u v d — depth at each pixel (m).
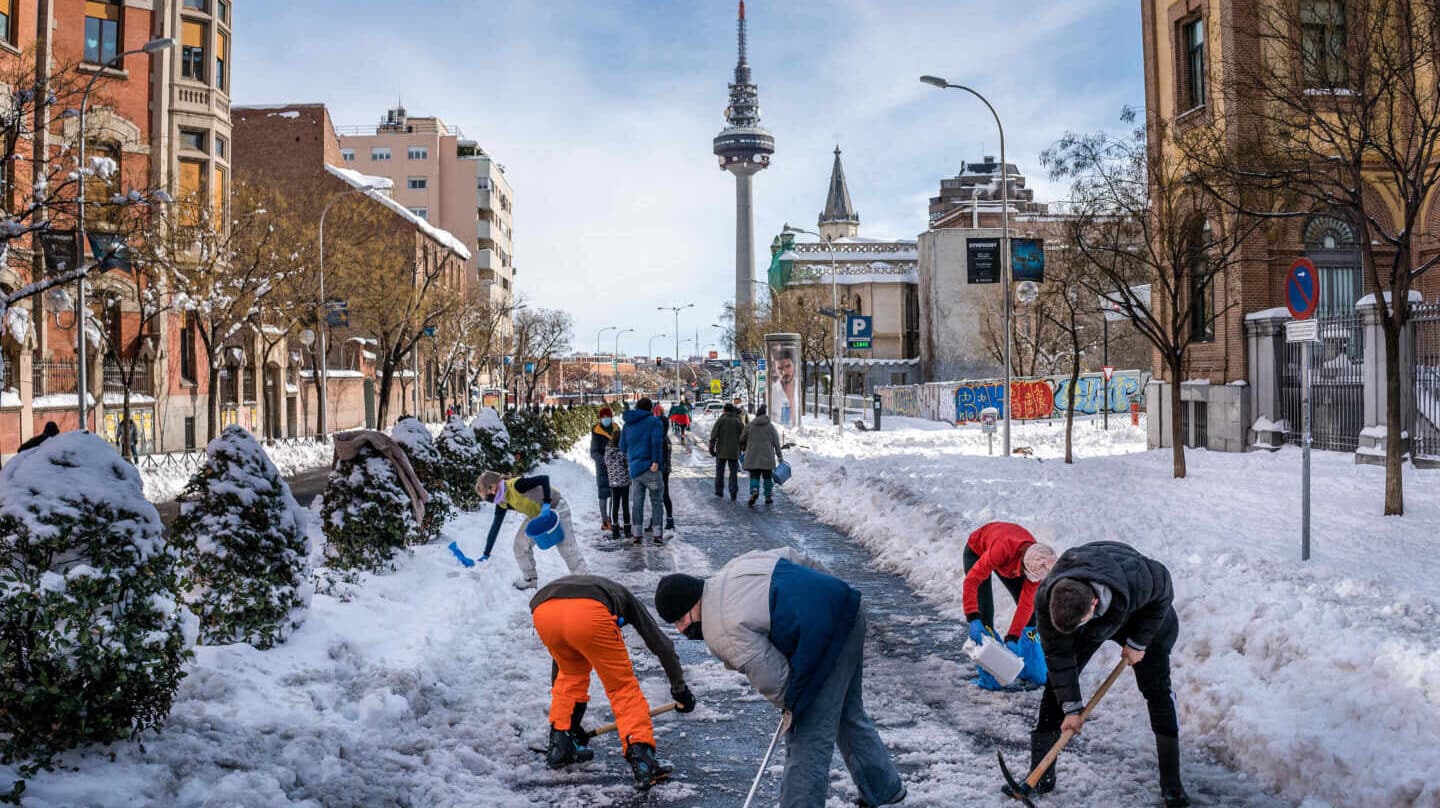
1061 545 11.41
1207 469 20.42
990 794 5.39
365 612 8.55
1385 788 4.86
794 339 48.91
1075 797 5.33
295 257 38.28
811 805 4.50
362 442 10.50
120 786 4.73
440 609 9.28
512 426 22.83
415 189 111.19
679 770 5.91
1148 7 26.86
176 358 39.53
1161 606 4.98
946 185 135.25
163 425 38.34
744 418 31.16
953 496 16.48
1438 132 13.34
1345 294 23.00
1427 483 15.74
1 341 29.36
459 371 85.88
